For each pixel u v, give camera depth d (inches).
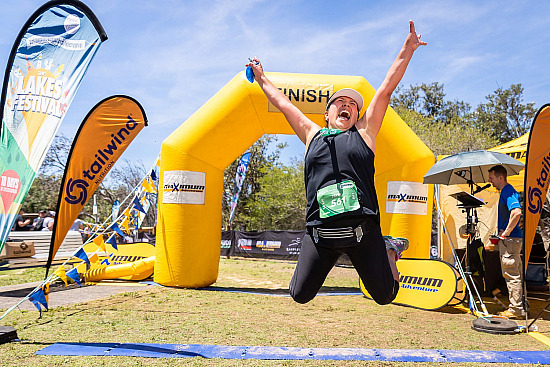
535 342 189.5
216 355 160.4
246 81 329.1
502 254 248.1
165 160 342.3
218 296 303.0
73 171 236.1
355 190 97.3
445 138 988.6
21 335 187.2
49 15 183.8
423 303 267.6
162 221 342.3
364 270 100.7
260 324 216.7
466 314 254.8
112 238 290.0
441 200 388.2
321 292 343.0
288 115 114.0
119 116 249.9
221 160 344.8
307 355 162.1
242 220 1147.3
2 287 341.1
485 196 385.7
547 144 227.6
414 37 104.0
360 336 195.5
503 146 382.0
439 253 383.6
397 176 330.3
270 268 537.3
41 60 183.6
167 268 339.6
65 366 145.2
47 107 182.4
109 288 333.7
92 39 185.9
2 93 179.6
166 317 229.0
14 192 177.6
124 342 177.2
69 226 228.2
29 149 179.5
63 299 283.3
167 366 147.6
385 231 331.9
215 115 332.2
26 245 536.7
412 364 154.8
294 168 1151.0
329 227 98.3
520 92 1411.2
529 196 219.9
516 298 244.2
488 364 155.9
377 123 104.9
